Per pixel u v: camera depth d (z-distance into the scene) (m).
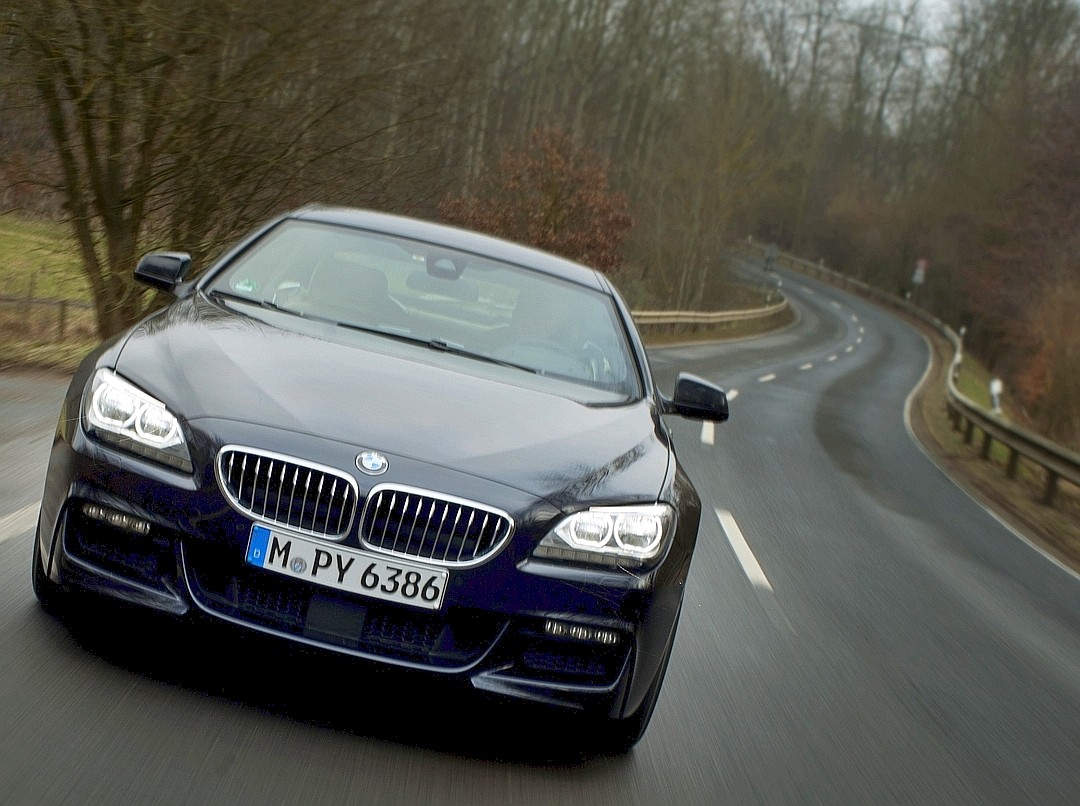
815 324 58.34
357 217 5.01
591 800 3.29
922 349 54.66
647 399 4.36
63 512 3.30
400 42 15.63
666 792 3.48
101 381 3.39
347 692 3.61
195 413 3.25
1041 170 53.22
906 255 75.62
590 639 3.29
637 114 57.25
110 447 3.25
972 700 5.26
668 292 46.78
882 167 85.50
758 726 4.27
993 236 56.44
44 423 7.05
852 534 9.16
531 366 4.23
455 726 3.55
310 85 13.45
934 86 81.31
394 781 3.11
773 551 7.79
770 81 70.31
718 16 55.25
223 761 3.03
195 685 3.42
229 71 12.30
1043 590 8.78
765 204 80.50
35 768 2.81
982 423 19.19
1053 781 4.40
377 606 3.18
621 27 52.81
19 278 14.23
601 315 4.76
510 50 40.41
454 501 3.18
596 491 3.39
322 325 4.11
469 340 4.27
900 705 4.93
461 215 26.20
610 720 3.43
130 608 3.21
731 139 47.75
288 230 4.78
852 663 5.43
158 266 4.45
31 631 3.53
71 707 3.14
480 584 3.19
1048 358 35.03
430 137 17.20
